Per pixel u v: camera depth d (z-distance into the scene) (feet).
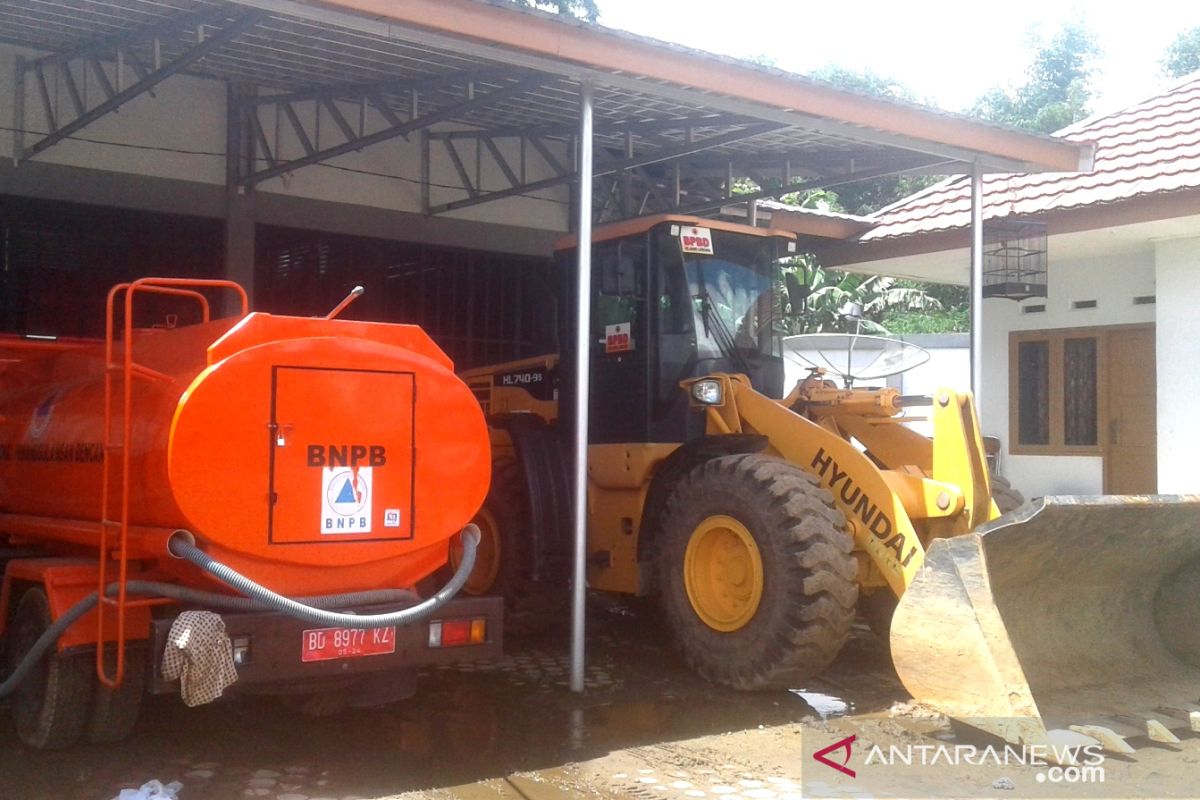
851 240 35.55
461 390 16.01
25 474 17.70
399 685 16.49
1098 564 17.90
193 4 21.56
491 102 24.41
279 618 14.03
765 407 20.56
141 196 28.81
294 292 32.32
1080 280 34.50
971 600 15.85
